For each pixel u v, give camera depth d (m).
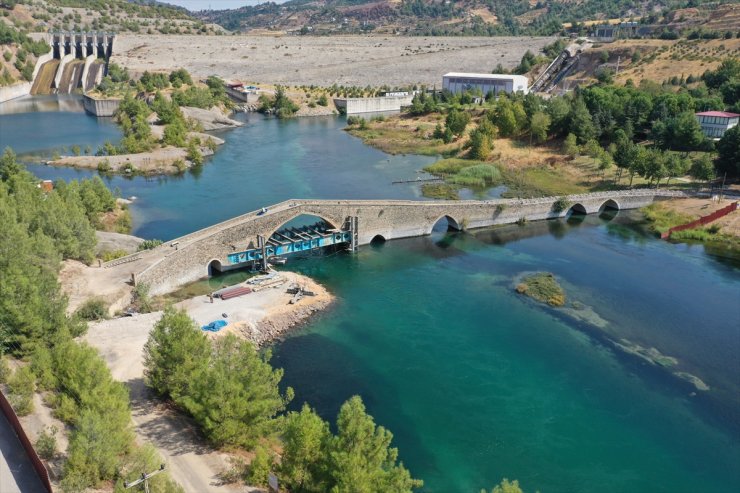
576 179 180.12
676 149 180.62
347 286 108.31
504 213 144.75
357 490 43.50
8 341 66.94
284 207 119.81
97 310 84.75
